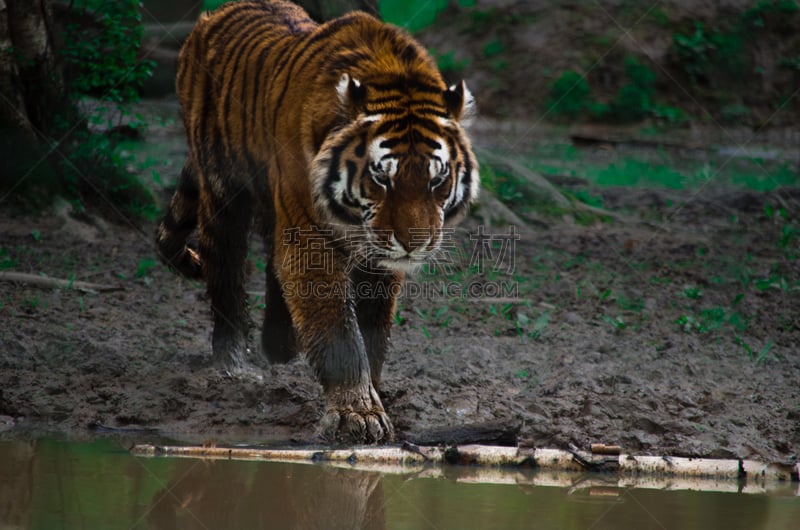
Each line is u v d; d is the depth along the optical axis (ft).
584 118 128.88
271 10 34.73
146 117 86.79
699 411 30.42
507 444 27.32
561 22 136.98
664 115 128.67
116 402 30.40
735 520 21.52
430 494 23.30
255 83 32.01
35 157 53.62
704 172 91.97
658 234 61.41
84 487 22.88
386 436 28.02
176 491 22.81
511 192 63.98
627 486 24.66
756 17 137.80
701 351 38.34
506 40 137.69
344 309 28.66
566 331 40.27
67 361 33.19
